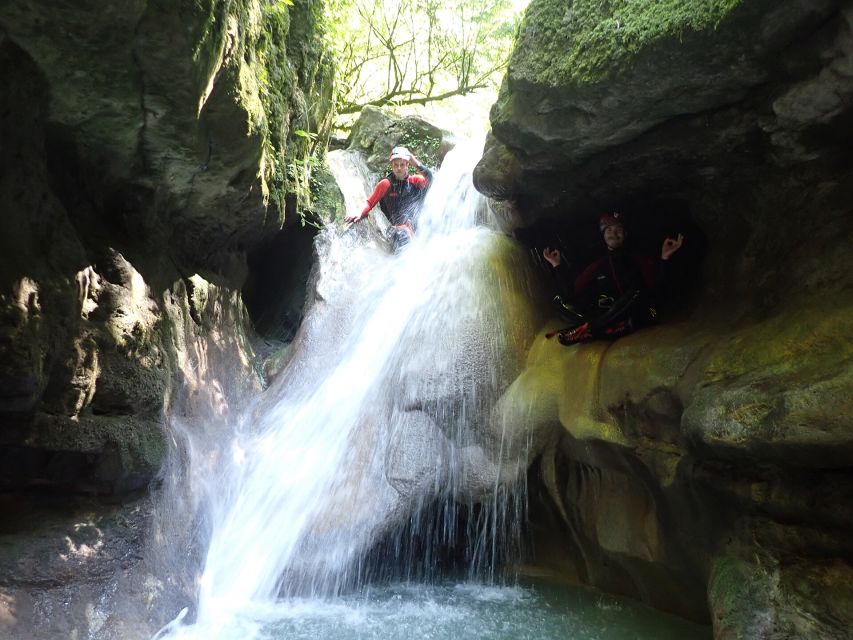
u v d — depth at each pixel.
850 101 3.67
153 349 4.76
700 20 3.72
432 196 8.61
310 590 5.51
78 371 3.93
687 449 4.21
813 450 3.26
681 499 4.44
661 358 4.70
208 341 6.25
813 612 3.26
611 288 5.45
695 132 4.45
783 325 3.84
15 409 3.50
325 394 6.64
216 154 4.74
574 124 4.81
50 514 3.97
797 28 3.45
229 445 5.99
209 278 6.38
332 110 9.02
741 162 4.53
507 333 6.13
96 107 3.91
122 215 4.84
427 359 6.06
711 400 3.82
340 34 8.93
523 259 6.73
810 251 4.14
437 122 10.45
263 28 5.24
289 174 7.24
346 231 8.47
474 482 5.80
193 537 5.03
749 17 3.52
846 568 3.31
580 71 4.42
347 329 7.25
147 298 4.90
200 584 4.97
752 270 4.64
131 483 4.36
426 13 11.89
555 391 5.63
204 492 5.33
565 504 5.78
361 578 5.87
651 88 4.19
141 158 4.55
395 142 10.12
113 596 4.00
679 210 5.48
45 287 3.70
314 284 7.84
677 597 4.94
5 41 3.37
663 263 5.19
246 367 6.99
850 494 3.31
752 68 3.80
